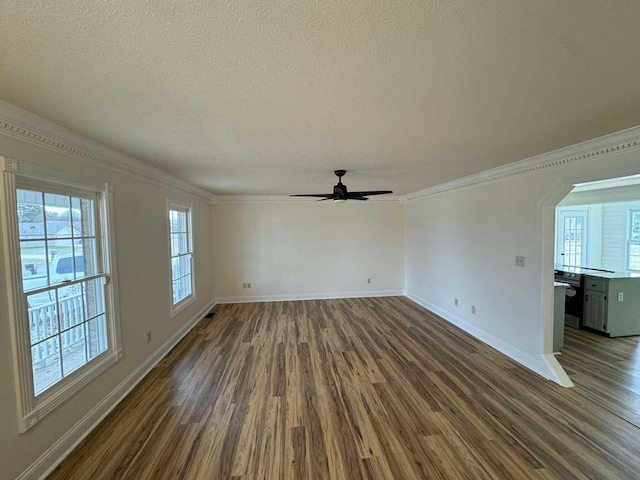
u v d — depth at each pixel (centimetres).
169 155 290
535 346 328
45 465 196
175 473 196
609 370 331
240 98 164
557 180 294
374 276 693
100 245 269
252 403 274
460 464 200
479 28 107
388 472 195
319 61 128
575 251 716
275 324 502
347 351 388
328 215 673
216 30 106
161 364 357
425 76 142
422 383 305
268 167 347
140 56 123
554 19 102
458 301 480
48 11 95
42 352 205
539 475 191
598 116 195
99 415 251
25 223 197
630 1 93
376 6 96
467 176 425
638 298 436
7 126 175
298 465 201
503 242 374
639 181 491
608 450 212
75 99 164
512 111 186
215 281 648
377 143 254
